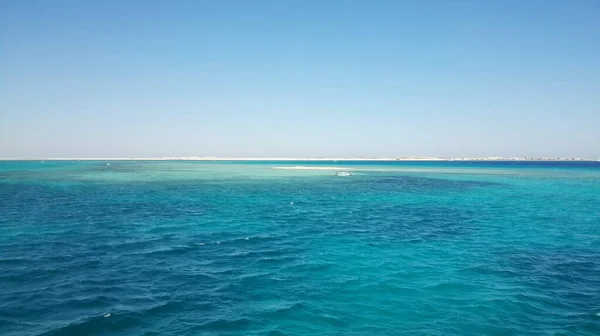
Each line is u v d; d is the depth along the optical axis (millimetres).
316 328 9680
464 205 35188
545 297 11930
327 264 15242
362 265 15156
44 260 15281
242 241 19312
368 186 56688
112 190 46688
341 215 28578
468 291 12344
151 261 15383
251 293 11977
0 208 30188
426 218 27422
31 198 37219
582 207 33812
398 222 25594
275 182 63375
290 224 24453
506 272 14438
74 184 55531
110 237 19844
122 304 10938
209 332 9375
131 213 28234
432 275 13945
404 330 9633
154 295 11703
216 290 12203
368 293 12078
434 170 118062
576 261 16094
